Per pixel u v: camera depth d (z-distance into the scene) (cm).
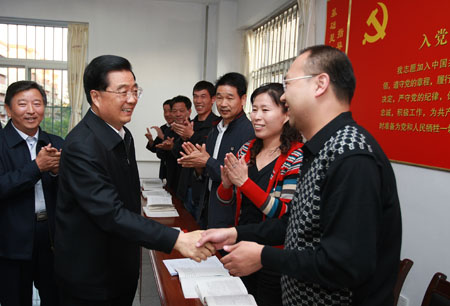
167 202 251
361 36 263
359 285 80
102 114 130
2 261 179
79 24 570
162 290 131
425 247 209
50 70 585
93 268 128
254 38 546
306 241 93
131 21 580
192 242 124
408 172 222
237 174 143
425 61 204
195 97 296
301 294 97
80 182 121
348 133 86
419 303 212
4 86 577
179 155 315
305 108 93
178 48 598
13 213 176
